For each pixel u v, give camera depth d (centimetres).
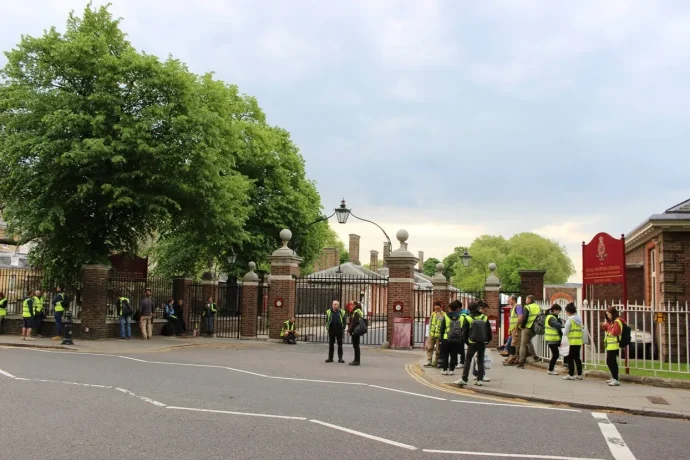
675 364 1669
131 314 2444
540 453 755
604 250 1653
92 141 2091
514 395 1220
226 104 2703
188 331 2886
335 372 1581
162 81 2264
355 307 1809
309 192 4284
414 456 721
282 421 891
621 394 1231
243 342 2552
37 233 2381
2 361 1534
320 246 4406
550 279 8262
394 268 2453
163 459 675
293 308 2694
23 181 2233
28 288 2511
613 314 1371
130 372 1401
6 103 2252
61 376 1290
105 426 827
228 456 694
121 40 2416
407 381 1456
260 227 3900
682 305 1806
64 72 2284
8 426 811
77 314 2470
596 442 828
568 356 1445
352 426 874
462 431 869
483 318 1374
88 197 2333
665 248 1828
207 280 2977
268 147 3862
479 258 8356
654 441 847
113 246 2641
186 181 2367
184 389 1170
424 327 2414
